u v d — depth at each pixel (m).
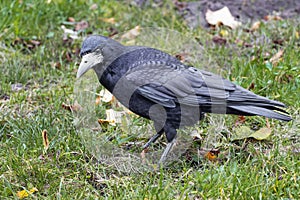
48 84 6.36
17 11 7.56
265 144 5.18
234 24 7.54
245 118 5.55
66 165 4.92
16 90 6.22
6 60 6.67
